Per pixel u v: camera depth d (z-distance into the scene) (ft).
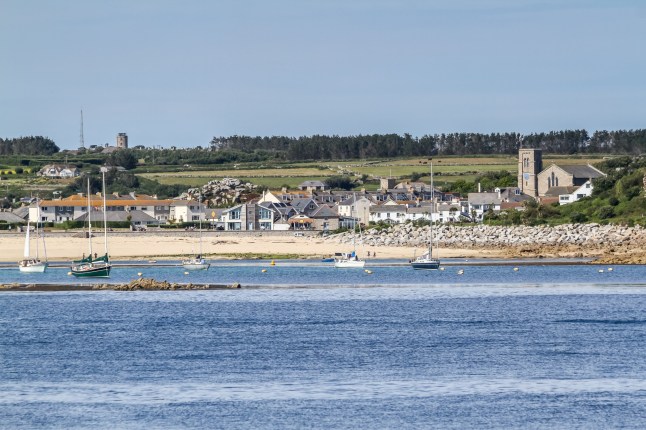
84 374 464.24
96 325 606.14
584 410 398.01
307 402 412.36
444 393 426.10
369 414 393.91
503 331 583.17
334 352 516.32
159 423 381.40
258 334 574.15
